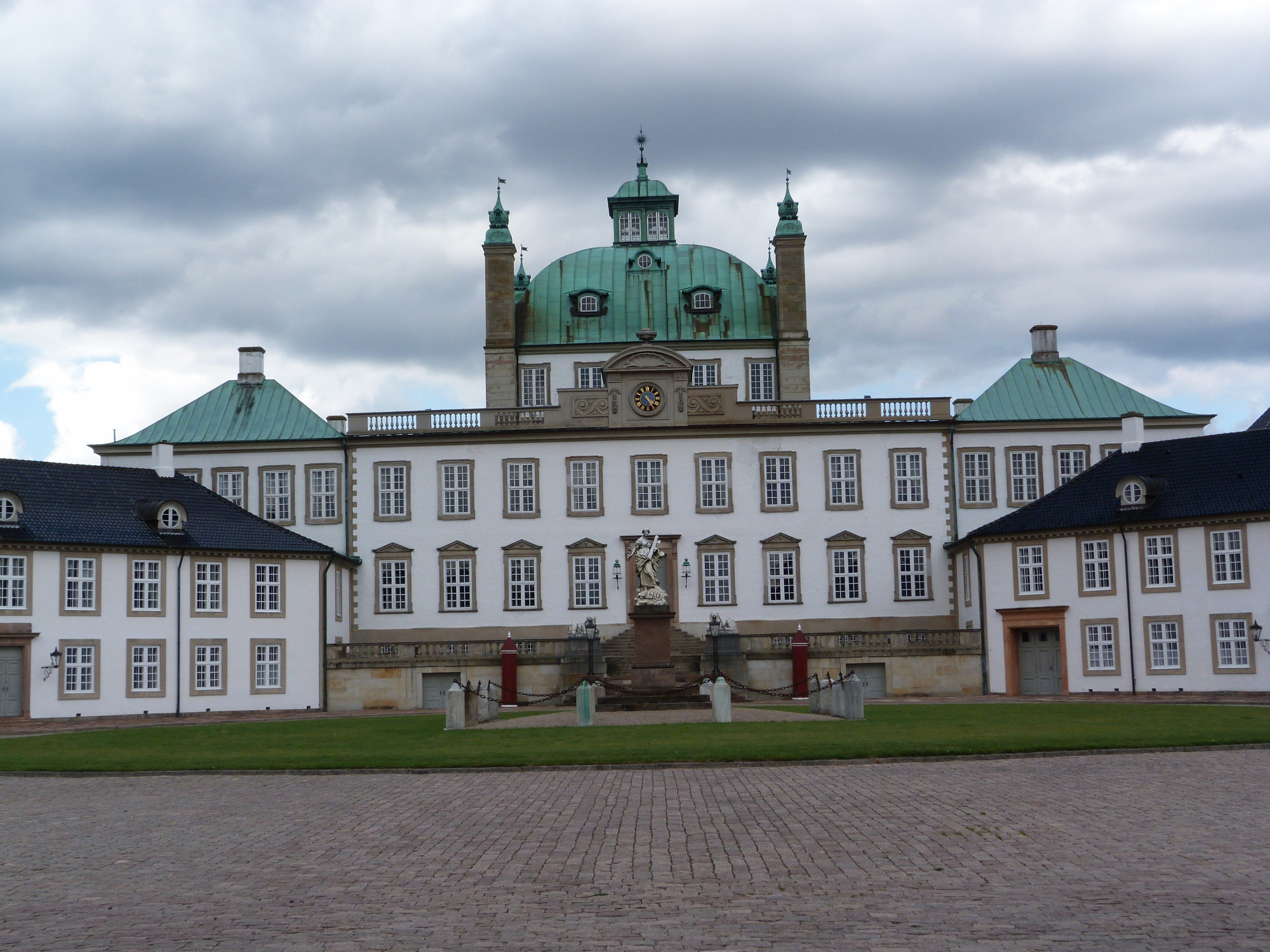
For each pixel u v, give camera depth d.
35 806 32.41
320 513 90.00
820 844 24.36
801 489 88.88
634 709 61.81
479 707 56.59
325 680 80.69
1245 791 30.30
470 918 19.44
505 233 98.81
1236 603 71.38
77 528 73.81
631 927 18.69
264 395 94.06
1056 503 79.75
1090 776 33.62
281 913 20.05
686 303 100.50
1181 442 77.44
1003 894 20.09
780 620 88.00
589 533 88.69
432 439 89.50
